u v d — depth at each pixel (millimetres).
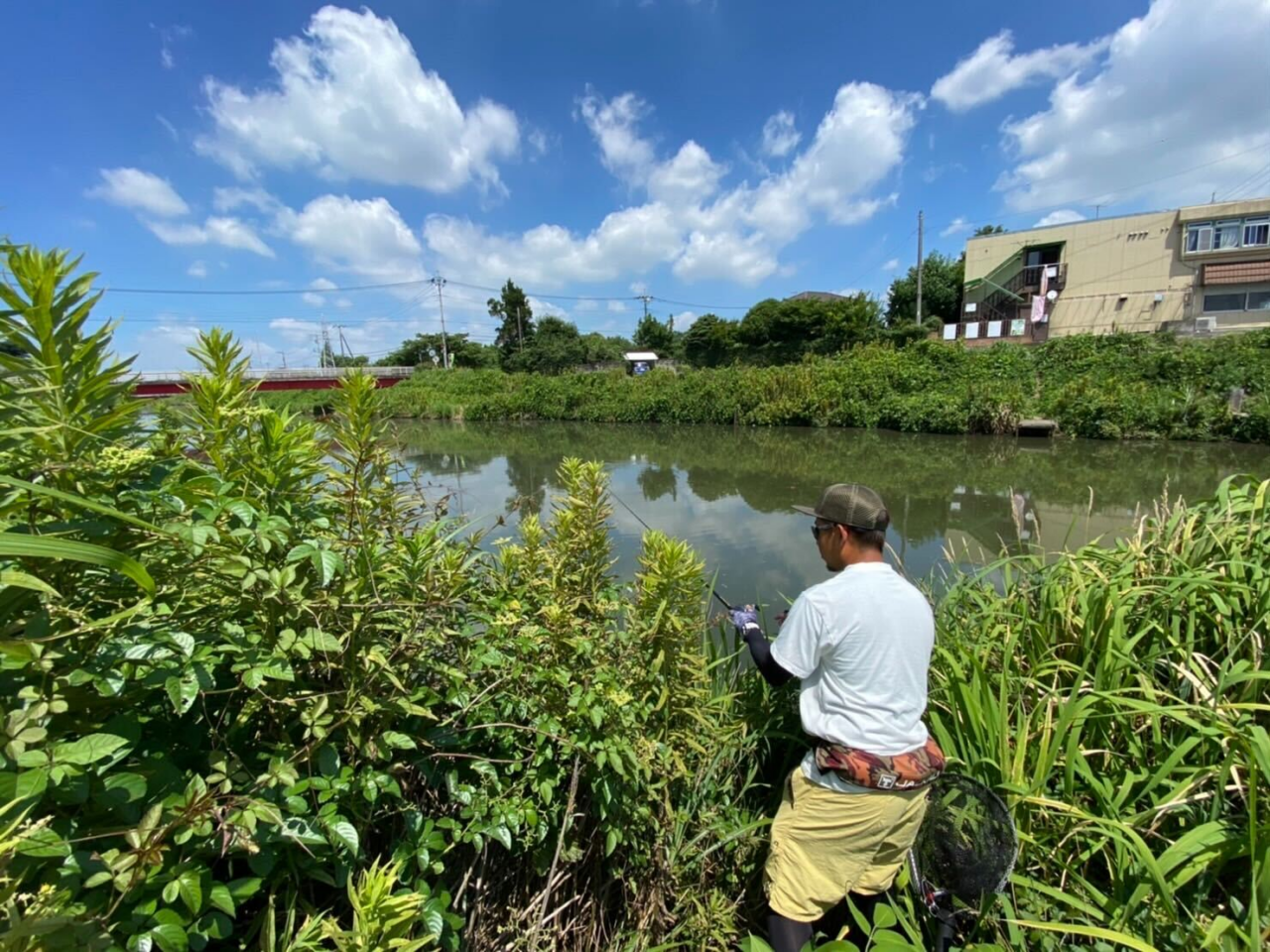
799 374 22281
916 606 1629
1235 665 1652
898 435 18000
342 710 1104
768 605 5129
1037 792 1620
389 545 1357
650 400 25422
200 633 992
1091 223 27594
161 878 817
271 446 1138
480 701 1386
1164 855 1340
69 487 910
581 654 1629
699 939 1689
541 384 29344
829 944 1444
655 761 1681
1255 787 1311
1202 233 25266
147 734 997
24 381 888
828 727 1592
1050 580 2293
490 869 1552
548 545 2092
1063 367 18359
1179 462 12258
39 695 766
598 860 1706
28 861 743
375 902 843
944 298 39438
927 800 1681
